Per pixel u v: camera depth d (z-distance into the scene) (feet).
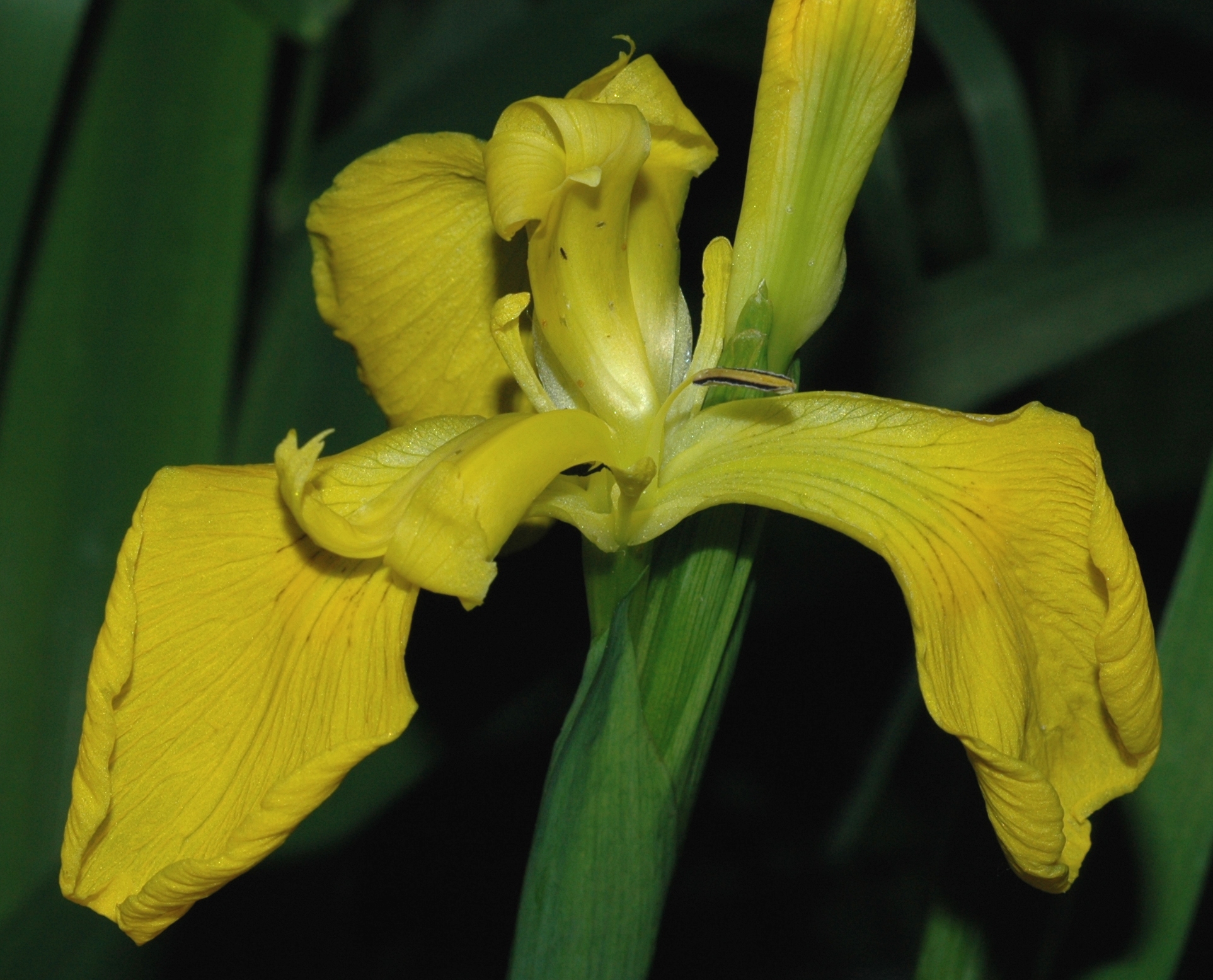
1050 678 0.88
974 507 0.88
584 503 0.91
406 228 0.98
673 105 0.93
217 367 1.11
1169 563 2.10
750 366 0.91
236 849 0.84
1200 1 1.56
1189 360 2.27
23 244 1.11
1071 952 0.97
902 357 1.13
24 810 1.10
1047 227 1.30
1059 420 0.87
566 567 1.16
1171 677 0.96
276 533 0.89
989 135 1.23
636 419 0.91
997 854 0.93
